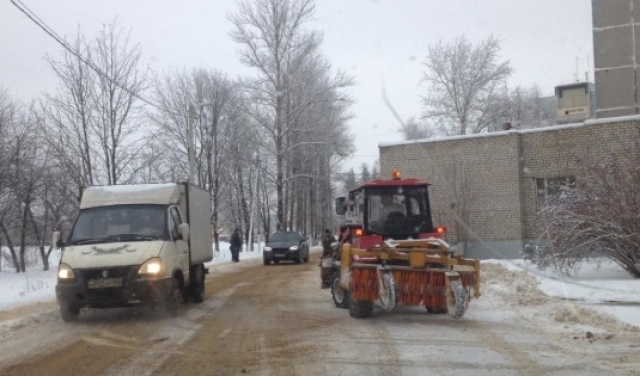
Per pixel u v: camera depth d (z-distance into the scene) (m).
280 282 20.73
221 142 45.94
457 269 11.05
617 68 25.28
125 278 11.45
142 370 7.77
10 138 29.11
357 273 11.46
